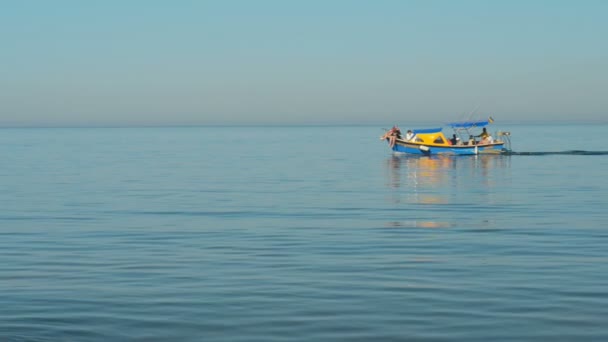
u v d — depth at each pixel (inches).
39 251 804.6
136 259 752.3
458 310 540.4
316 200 1348.4
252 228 981.8
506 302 561.9
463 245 825.5
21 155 3383.4
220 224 1023.6
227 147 4419.3
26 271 692.1
